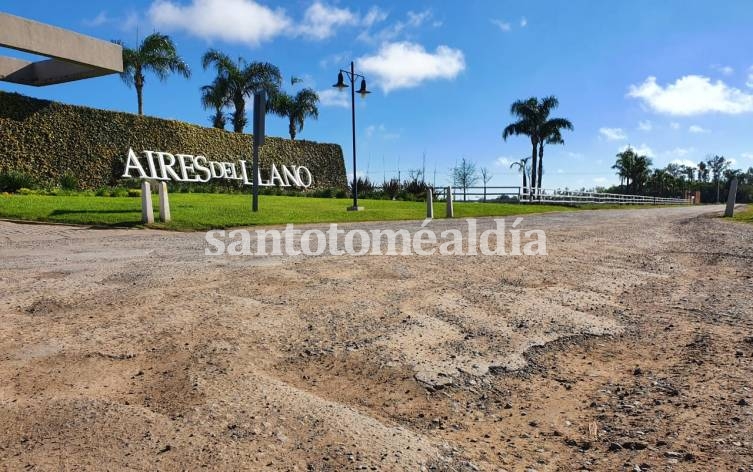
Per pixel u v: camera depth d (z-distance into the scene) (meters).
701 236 11.43
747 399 2.79
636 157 76.38
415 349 3.55
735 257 8.00
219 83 34.03
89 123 24.42
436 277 6.10
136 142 26.33
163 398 2.71
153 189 24.05
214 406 2.62
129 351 3.39
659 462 2.18
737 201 100.06
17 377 2.96
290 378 3.05
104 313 4.25
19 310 4.32
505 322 4.26
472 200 35.59
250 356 3.35
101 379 2.95
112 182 24.92
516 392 2.95
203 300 4.73
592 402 2.82
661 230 13.05
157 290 5.10
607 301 5.08
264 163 33.81
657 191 87.62
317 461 2.12
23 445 2.21
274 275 5.99
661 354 3.56
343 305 4.67
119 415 2.50
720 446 2.30
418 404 2.76
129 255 7.47
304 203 21.12
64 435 2.30
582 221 16.78
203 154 29.83
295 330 3.91
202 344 3.54
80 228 11.04
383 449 2.25
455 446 2.32
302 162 36.69
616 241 10.30
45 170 22.53
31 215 11.89
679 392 2.91
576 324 4.23
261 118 15.80
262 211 15.74
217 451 2.18
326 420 2.51
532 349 3.64
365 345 3.60
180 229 11.69
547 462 2.20
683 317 4.48
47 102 22.92
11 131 21.58
